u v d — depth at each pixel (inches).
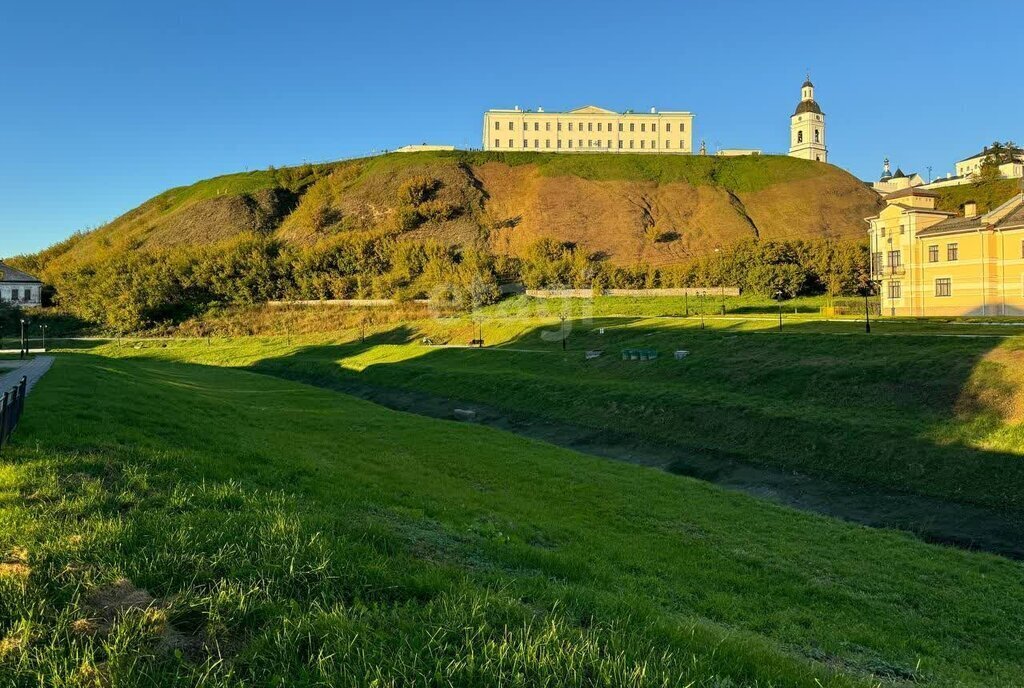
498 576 328.8
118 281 3580.2
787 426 1101.7
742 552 562.3
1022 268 2014.0
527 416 1499.8
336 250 3902.6
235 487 433.4
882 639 401.7
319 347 2883.9
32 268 4995.1
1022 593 525.7
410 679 201.6
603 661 216.8
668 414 1284.4
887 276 2331.4
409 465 788.6
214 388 1622.8
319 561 281.7
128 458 474.6
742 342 1697.8
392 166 5787.4
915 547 644.1
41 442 482.0
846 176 5575.8
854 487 909.2
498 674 203.6
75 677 188.4
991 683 366.0
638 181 5467.5
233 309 3604.8
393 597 270.8
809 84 7263.8
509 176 5684.1
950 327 1632.6
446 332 2805.1
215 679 192.4
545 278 3481.8
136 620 217.6
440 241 4466.0
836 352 1432.1
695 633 278.1
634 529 604.1
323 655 209.8
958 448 919.7
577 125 6968.5
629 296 3351.4
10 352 2506.2
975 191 4817.9
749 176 5620.1
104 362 1857.8
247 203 5374.0
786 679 247.6
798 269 3208.7
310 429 1017.5
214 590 245.6
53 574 245.4
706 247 4392.2
